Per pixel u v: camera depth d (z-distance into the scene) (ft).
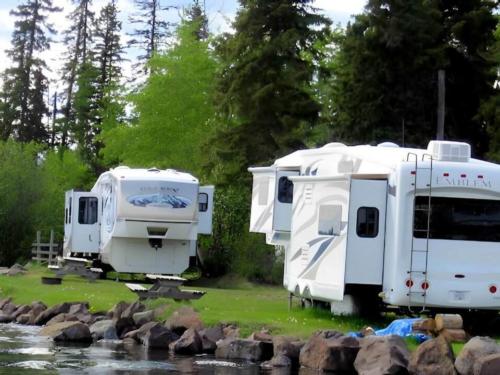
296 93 119.34
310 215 66.03
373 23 117.80
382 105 119.14
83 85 241.76
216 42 131.75
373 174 61.62
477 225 59.11
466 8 125.29
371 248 59.98
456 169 58.95
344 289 59.93
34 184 140.46
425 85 119.44
